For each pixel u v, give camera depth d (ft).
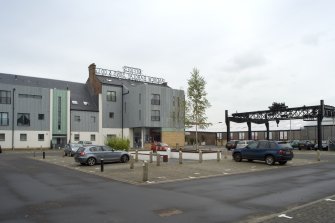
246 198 36.27
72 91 193.88
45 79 192.13
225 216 28.32
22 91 168.35
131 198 36.58
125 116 197.36
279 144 78.07
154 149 116.37
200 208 31.42
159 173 60.08
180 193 39.68
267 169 69.05
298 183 47.78
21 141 166.09
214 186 45.21
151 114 184.96
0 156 115.55
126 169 67.31
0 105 161.58
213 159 92.38
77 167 73.61
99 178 54.75
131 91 193.06
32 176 57.72
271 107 168.55
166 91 191.31
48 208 31.76
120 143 109.29
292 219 26.45
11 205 33.19
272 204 33.12
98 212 29.99
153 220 27.17
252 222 26.20
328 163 84.28
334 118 185.88
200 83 109.19
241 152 83.92
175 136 193.16
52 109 176.45
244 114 181.27
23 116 167.84
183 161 86.38
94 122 188.65
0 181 51.24
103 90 193.06
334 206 31.04
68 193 40.09
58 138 177.37
